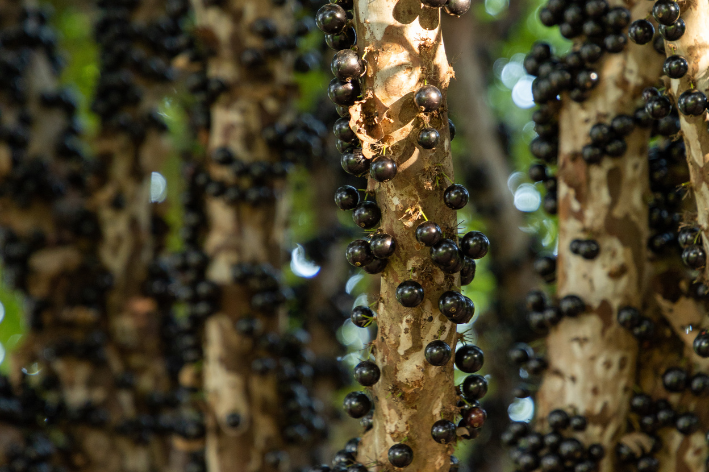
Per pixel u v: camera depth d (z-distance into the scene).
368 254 3.13
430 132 2.96
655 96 3.56
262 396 6.12
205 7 6.52
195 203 6.82
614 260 4.54
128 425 7.17
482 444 9.38
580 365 4.57
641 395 4.53
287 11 6.67
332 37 3.31
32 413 6.77
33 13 7.64
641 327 4.47
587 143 4.58
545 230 11.95
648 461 4.41
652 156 4.81
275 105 6.53
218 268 6.23
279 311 6.42
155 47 7.88
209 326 6.21
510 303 9.62
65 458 6.93
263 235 6.41
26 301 7.30
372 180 3.24
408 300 3.03
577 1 4.46
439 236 3.00
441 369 3.26
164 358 7.88
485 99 10.91
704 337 3.67
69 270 7.36
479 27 11.27
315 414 6.50
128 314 7.62
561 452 4.42
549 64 4.60
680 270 4.57
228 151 6.29
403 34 3.05
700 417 4.46
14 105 7.25
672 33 3.26
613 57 4.49
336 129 3.16
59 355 7.14
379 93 3.05
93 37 7.94
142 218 7.93
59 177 7.54
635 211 4.56
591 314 4.57
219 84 6.39
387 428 3.37
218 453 6.02
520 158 13.26
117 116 7.70
